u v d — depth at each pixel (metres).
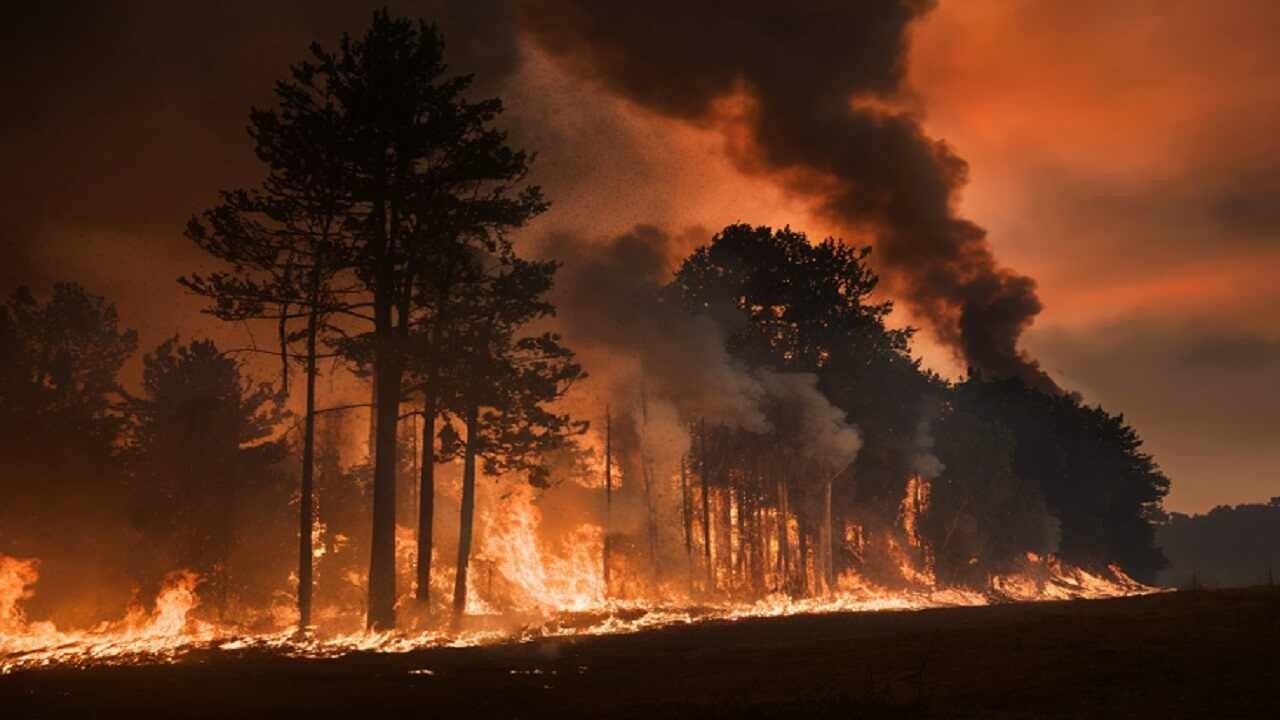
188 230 34.66
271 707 15.47
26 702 16.77
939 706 11.82
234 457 43.56
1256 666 12.34
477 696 15.80
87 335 52.00
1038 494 81.38
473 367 36.88
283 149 35.28
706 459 63.19
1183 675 12.18
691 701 13.73
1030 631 17.88
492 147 37.44
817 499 64.69
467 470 38.22
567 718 13.03
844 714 11.88
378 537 33.97
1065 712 10.87
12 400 43.06
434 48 36.91
